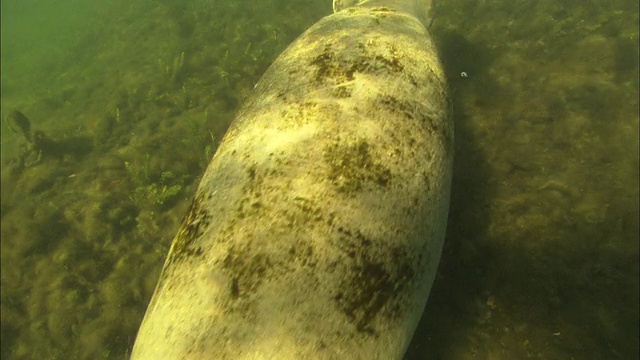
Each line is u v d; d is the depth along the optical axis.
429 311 2.98
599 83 4.13
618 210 3.25
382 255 1.82
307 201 1.80
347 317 1.65
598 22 4.70
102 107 7.47
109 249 4.81
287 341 1.54
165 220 4.82
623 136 3.69
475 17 5.32
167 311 1.69
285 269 1.65
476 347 2.80
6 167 6.97
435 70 2.67
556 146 3.80
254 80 6.17
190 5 10.25
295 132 2.07
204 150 5.35
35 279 4.79
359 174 1.91
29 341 4.40
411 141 2.13
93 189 5.56
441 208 2.20
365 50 2.51
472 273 3.09
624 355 2.63
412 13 3.43
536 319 2.82
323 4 7.67
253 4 8.45
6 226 5.53
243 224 1.77
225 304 1.61
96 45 12.25
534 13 5.08
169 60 7.76
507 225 3.33
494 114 4.17
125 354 4.03
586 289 2.89
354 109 2.14
